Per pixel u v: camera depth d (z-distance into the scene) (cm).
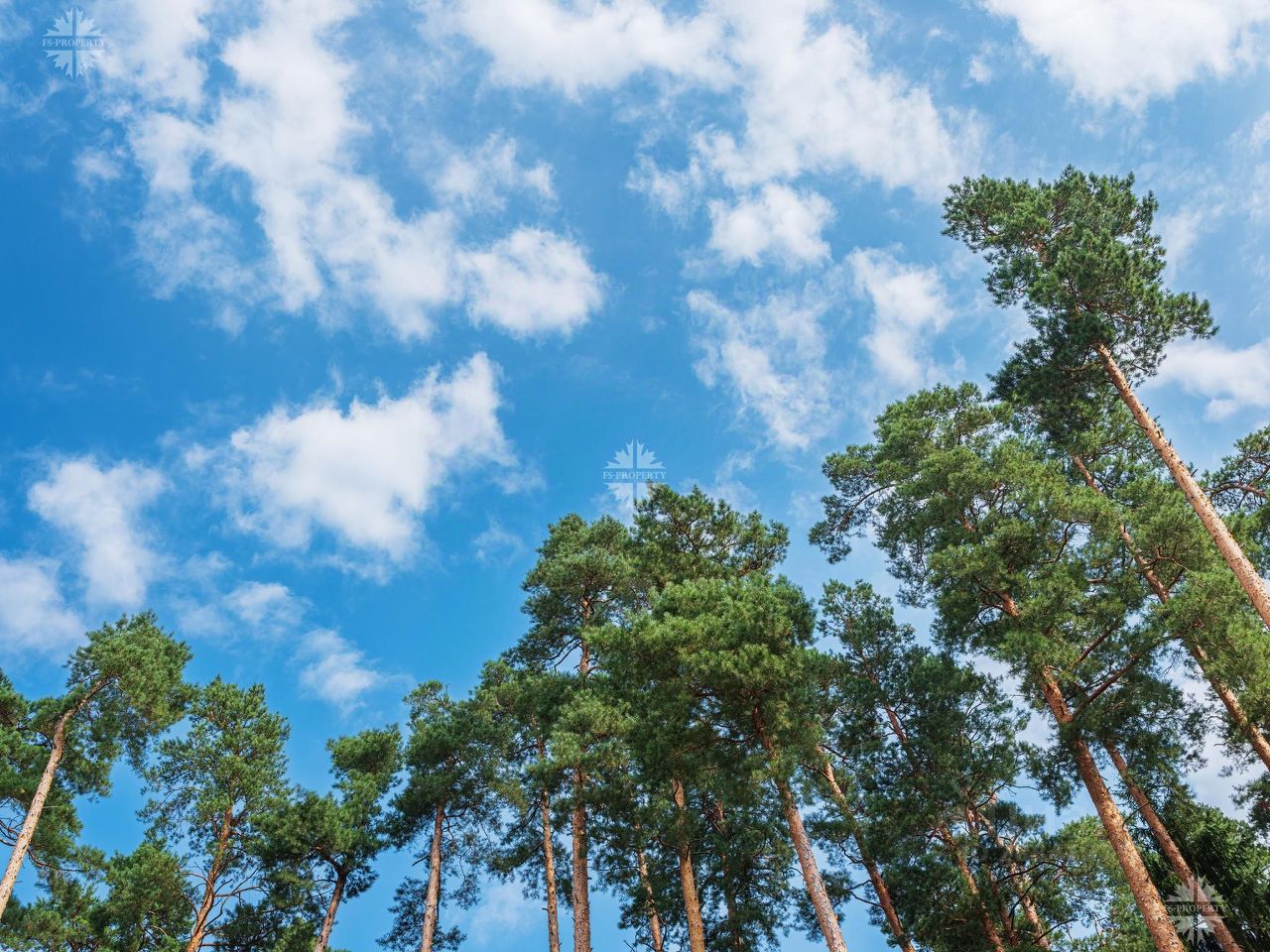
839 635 2294
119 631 2336
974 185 2530
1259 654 1487
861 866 2094
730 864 2053
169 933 2286
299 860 2478
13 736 2072
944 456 1966
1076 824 1919
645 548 2231
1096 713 1591
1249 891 1543
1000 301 2331
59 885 2216
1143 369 2166
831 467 2430
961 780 1928
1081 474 2191
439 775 2598
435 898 2492
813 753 1538
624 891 2091
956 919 1794
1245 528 1862
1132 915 1803
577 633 2525
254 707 2653
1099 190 2384
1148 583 1894
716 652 1512
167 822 2434
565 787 2083
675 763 1603
